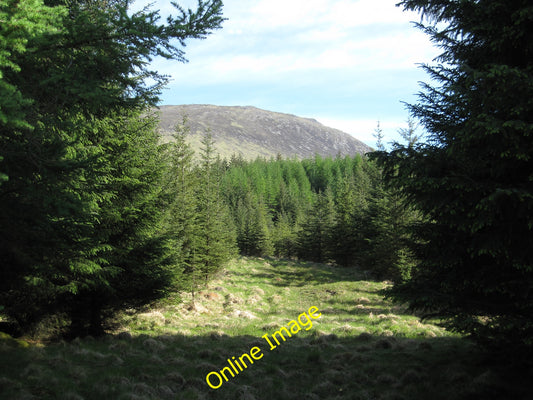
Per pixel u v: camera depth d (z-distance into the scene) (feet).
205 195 99.35
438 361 32.96
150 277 41.96
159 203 44.83
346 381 30.86
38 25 15.29
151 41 19.11
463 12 24.48
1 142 17.42
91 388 24.07
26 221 19.58
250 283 115.24
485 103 20.53
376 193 125.18
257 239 211.82
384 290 28.17
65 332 41.01
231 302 85.61
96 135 36.17
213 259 97.71
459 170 22.85
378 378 30.60
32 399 20.42
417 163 24.02
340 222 159.22
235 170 430.61
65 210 17.53
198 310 74.33
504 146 20.42
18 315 37.32
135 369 29.58
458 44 26.68
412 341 42.55
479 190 21.04
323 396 28.17
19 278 23.72
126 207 38.86
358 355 37.17
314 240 186.70
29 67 17.37
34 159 17.52
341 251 157.89
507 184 21.48
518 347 24.40
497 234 20.75
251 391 28.27
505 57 23.63
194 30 19.21
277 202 352.49
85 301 39.63
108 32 18.42
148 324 55.31
